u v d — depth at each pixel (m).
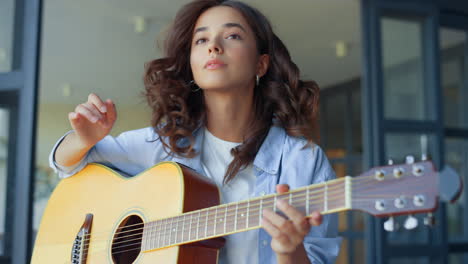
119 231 1.24
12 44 2.39
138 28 4.54
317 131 1.34
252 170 1.25
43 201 7.47
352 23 4.53
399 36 3.04
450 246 2.87
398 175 0.77
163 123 1.32
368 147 2.95
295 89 1.32
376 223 2.88
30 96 2.33
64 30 4.86
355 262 5.48
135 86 6.86
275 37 1.32
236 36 1.22
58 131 7.86
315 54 5.43
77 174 1.37
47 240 1.35
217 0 1.28
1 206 2.28
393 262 2.83
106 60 5.84
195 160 1.26
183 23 1.29
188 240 1.06
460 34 3.14
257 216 0.95
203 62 1.20
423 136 2.95
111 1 4.19
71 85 6.98
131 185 1.26
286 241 0.88
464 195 2.96
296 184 1.20
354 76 6.23
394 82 3.00
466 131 3.05
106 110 1.12
